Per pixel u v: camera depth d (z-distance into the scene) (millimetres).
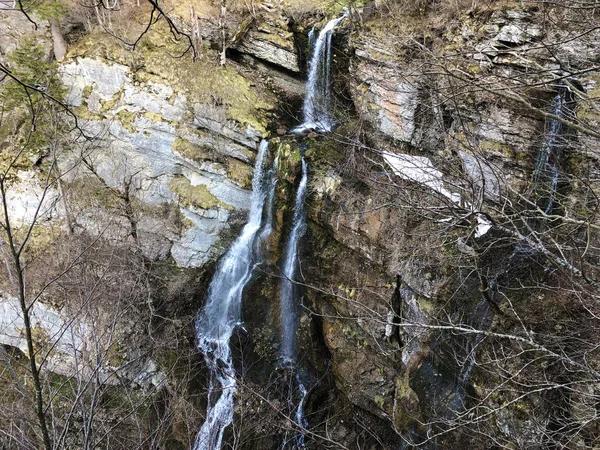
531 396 8359
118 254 13719
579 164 9117
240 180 15031
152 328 14133
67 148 15297
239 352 14875
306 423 13562
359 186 12484
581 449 7691
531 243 5953
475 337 9602
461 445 9516
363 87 14117
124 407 11883
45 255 14945
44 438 4605
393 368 11695
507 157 10477
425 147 12469
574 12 8883
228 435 13352
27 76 14484
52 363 12977
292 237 14047
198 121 15180
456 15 11758
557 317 8578
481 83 6082
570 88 5703
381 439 12273
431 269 10500
